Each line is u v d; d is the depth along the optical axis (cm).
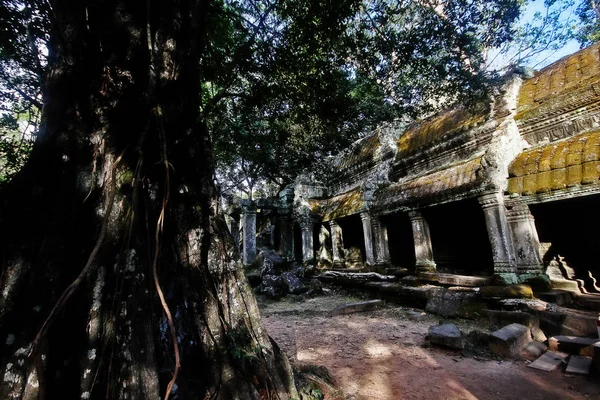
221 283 339
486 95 614
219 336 317
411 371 496
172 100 311
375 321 856
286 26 578
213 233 351
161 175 307
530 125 913
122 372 244
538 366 484
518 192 819
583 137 791
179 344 312
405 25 617
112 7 272
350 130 750
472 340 603
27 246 246
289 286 1309
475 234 1160
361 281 1222
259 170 1877
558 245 932
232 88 655
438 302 872
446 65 577
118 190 271
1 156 504
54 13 271
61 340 234
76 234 257
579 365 467
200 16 345
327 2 502
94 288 246
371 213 1305
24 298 233
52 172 265
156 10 295
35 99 527
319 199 1781
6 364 217
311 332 770
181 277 323
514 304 723
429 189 1025
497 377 460
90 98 271
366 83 670
